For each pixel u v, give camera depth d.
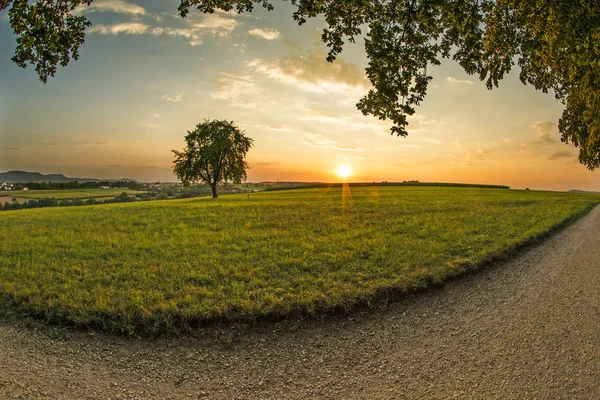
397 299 6.18
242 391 3.77
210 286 6.53
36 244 10.34
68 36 5.87
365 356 4.43
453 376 3.96
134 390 3.79
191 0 6.69
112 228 13.52
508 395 3.61
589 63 9.61
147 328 5.02
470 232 11.89
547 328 5.09
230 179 46.31
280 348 4.64
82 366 4.23
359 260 8.16
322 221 14.71
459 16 6.81
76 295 6.04
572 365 4.12
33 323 5.25
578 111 18.83
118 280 6.95
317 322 5.33
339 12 6.41
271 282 6.66
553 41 8.03
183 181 45.59
